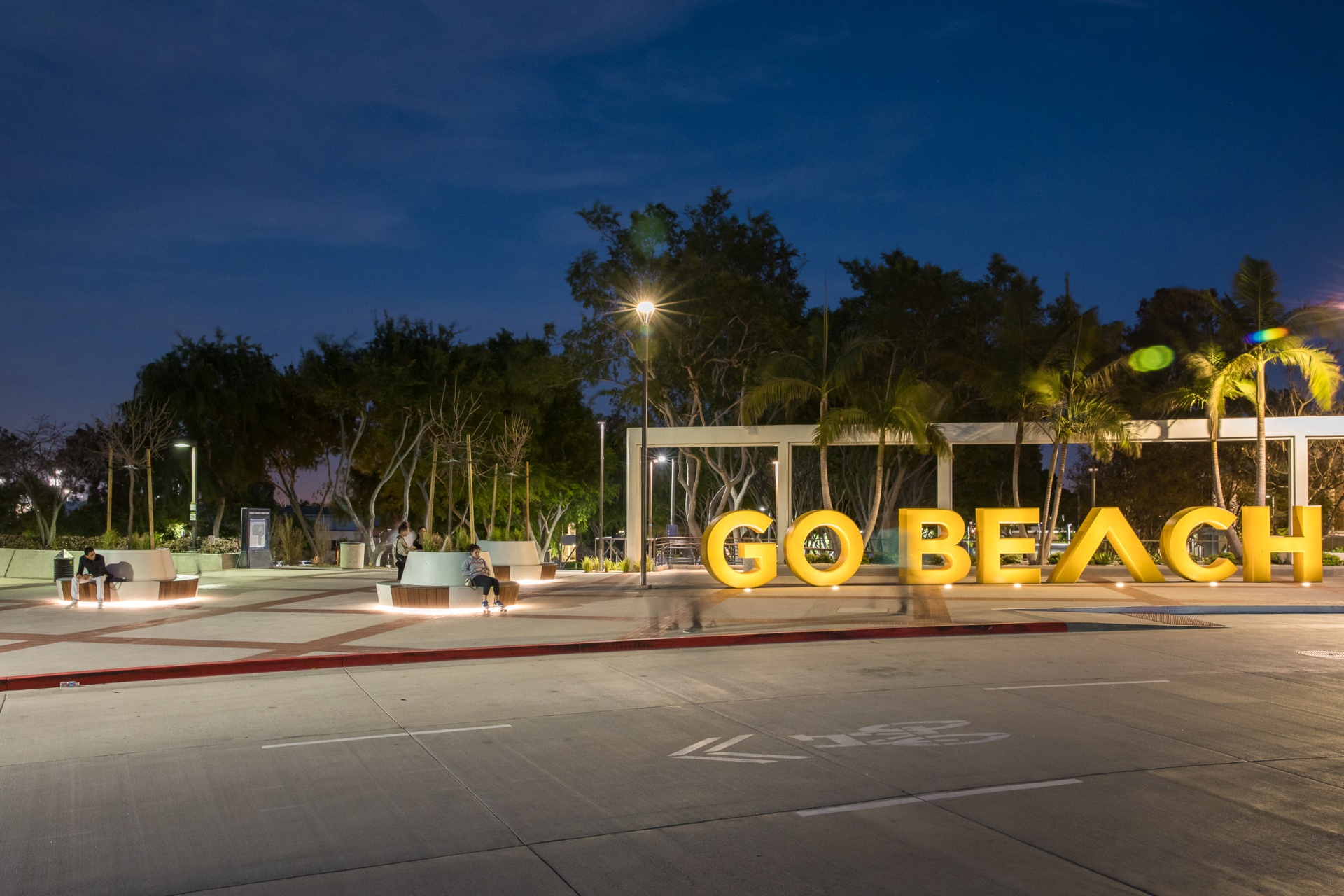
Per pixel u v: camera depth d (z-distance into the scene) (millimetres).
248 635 15820
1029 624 17281
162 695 11266
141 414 39719
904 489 54812
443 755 8258
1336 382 33125
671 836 6105
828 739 8766
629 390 46969
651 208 46812
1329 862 5633
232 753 8406
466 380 52375
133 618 18391
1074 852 5797
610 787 7250
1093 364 37750
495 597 19453
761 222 48125
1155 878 5371
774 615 18891
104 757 8344
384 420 50312
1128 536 26391
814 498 56906
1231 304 47188
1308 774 7559
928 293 47594
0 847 6055
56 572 25328
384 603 20375
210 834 6262
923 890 5207
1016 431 35281
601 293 45781
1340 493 49188
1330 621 18969
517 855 5789
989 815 6520
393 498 57875
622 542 64500
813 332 36125
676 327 44875
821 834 6129
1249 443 51719
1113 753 8219
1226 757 8086
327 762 8078
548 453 55969
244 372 49969
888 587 25844
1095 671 12648
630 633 16016
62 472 46719
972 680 11984
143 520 48906
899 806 6719
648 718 9719
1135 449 35531
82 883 5441
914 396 32531
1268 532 26672
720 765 7867
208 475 49188
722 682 11820
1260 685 11578
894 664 13297
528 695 11023
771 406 48156
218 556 34094
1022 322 35562
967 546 39000
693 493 50656
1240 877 5395
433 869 5582
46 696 11352
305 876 5496
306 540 48812
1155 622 18516
